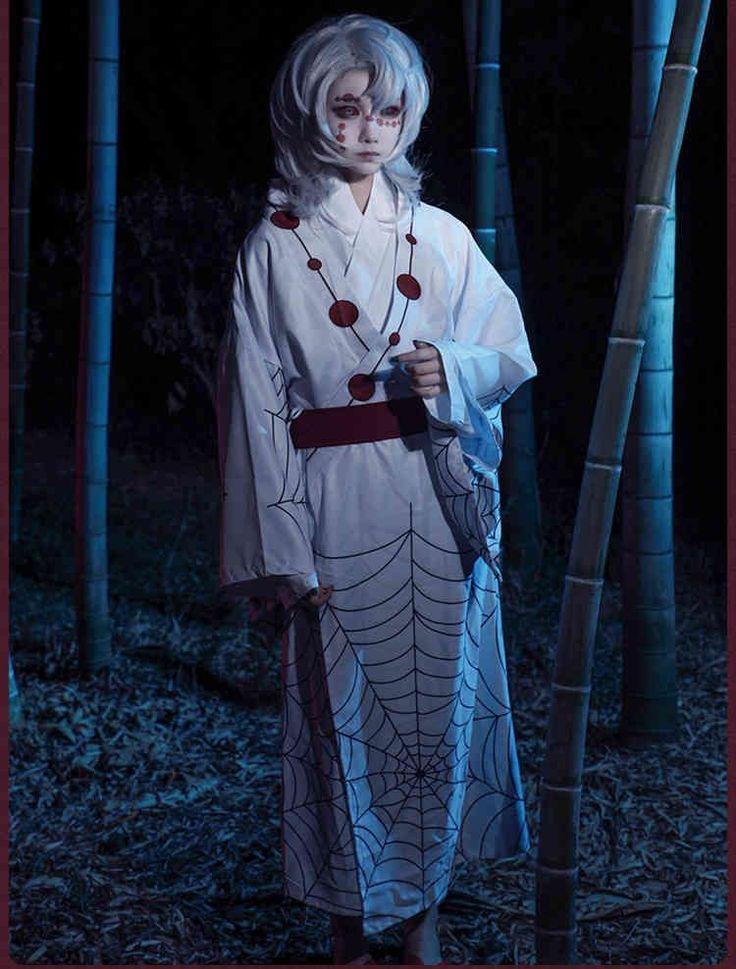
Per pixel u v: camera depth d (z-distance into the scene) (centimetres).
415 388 226
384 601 239
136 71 813
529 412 553
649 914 292
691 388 714
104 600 444
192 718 407
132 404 852
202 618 511
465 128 608
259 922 288
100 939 278
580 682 218
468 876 311
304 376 233
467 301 246
